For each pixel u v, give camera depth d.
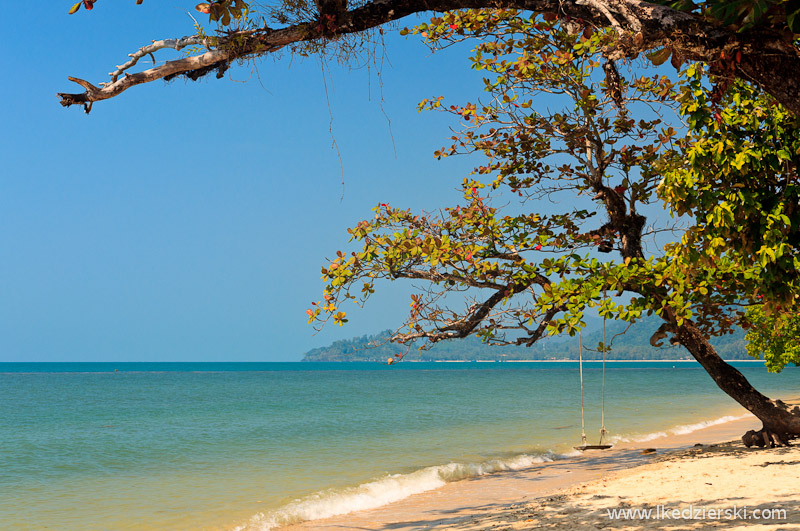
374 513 12.02
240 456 21.70
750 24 3.88
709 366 14.27
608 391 61.22
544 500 11.06
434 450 21.66
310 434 27.80
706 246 8.30
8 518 12.98
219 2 5.21
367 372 171.38
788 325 31.52
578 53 13.20
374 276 13.18
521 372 156.50
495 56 14.44
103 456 22.61
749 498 9.02
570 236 14.52
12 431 31.23
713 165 8.52
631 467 15.00
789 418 13.75
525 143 14.49
